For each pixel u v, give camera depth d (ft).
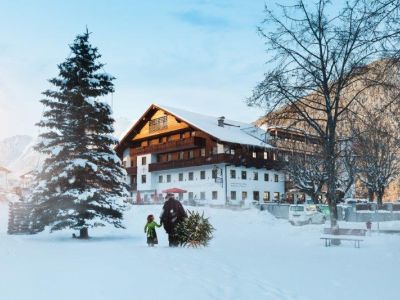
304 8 66.03
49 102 69.67
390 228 102.06
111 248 48.73
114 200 71.10
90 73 72.74
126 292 22.74
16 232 78.33
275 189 211.61
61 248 47.26
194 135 203.31
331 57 64.90
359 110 63.10
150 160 221.87
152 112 220.23
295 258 44.93
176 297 22.58
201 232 55.11
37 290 21.99
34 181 70.49
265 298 24.20
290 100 66.18
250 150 199.52
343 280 31.40
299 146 150.20
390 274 34.35
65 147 68.28
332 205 66.23
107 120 72.49
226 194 186.09
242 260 41.93
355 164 147.74
